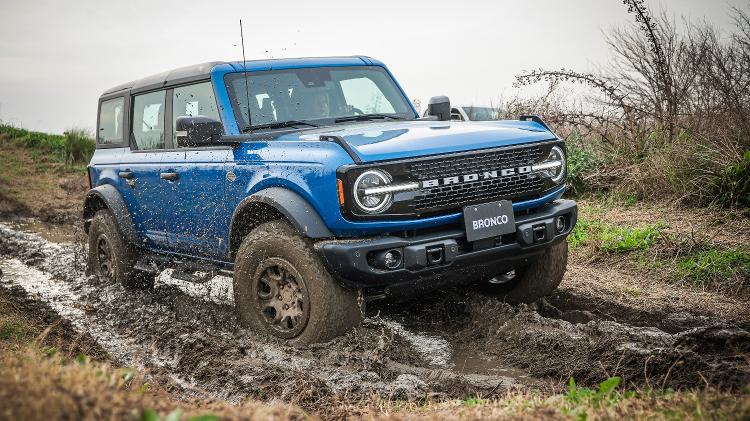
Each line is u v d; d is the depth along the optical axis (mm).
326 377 4211
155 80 6535
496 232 4758
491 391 3988
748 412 2574
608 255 6992
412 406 3615
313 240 4738
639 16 9289
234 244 5395
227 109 5590
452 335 5219
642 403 2867
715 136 8641
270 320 5012
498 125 5305
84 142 18516
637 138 9352
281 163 4883
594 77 9758
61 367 2654
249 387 4199
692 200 8164
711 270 6172
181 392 4270
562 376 4230
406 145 4648
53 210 12797
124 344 5434
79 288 7199
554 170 5156
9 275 8023
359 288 4719
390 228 4523
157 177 6266
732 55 8625
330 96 5961
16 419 2057
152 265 6793
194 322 5727
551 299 6039
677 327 5223
